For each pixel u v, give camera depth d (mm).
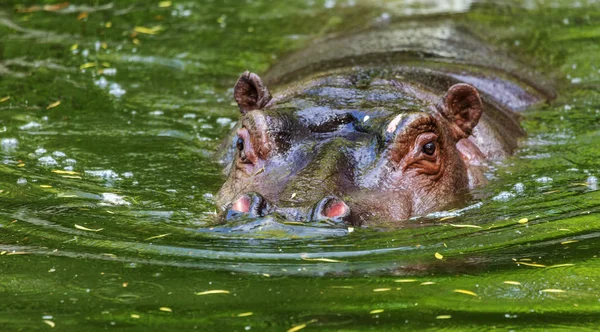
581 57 47594
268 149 27078
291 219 23703
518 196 28719
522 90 40750
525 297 20156
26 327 18500
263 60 47250
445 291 20438
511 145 34375
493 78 40719
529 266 22109
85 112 39031
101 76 44094
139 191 29094
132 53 47750
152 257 22516
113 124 37500
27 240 24047
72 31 50906
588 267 22031
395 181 26781
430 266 21984
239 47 49188
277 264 21797
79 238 24109
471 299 20016
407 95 31312
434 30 47719
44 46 48219
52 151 33594
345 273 21359
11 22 52062
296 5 56188
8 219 25953
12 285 20828
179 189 29422
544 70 45500
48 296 20156
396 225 24922
